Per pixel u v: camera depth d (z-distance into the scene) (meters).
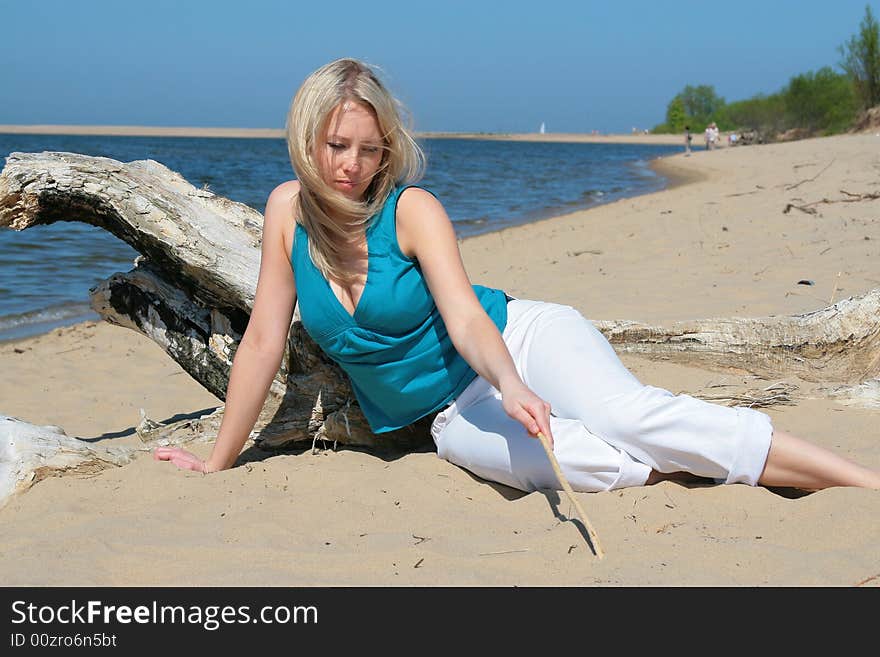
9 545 2.74
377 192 2.97
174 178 3.93
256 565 2.56
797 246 8.71
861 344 4.32
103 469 3.38
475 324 2.86
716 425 2.82
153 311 3.95
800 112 55.91
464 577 2.43
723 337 4.45
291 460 3.47
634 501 2.81
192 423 3.83
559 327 3.11
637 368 4.44
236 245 3.80
